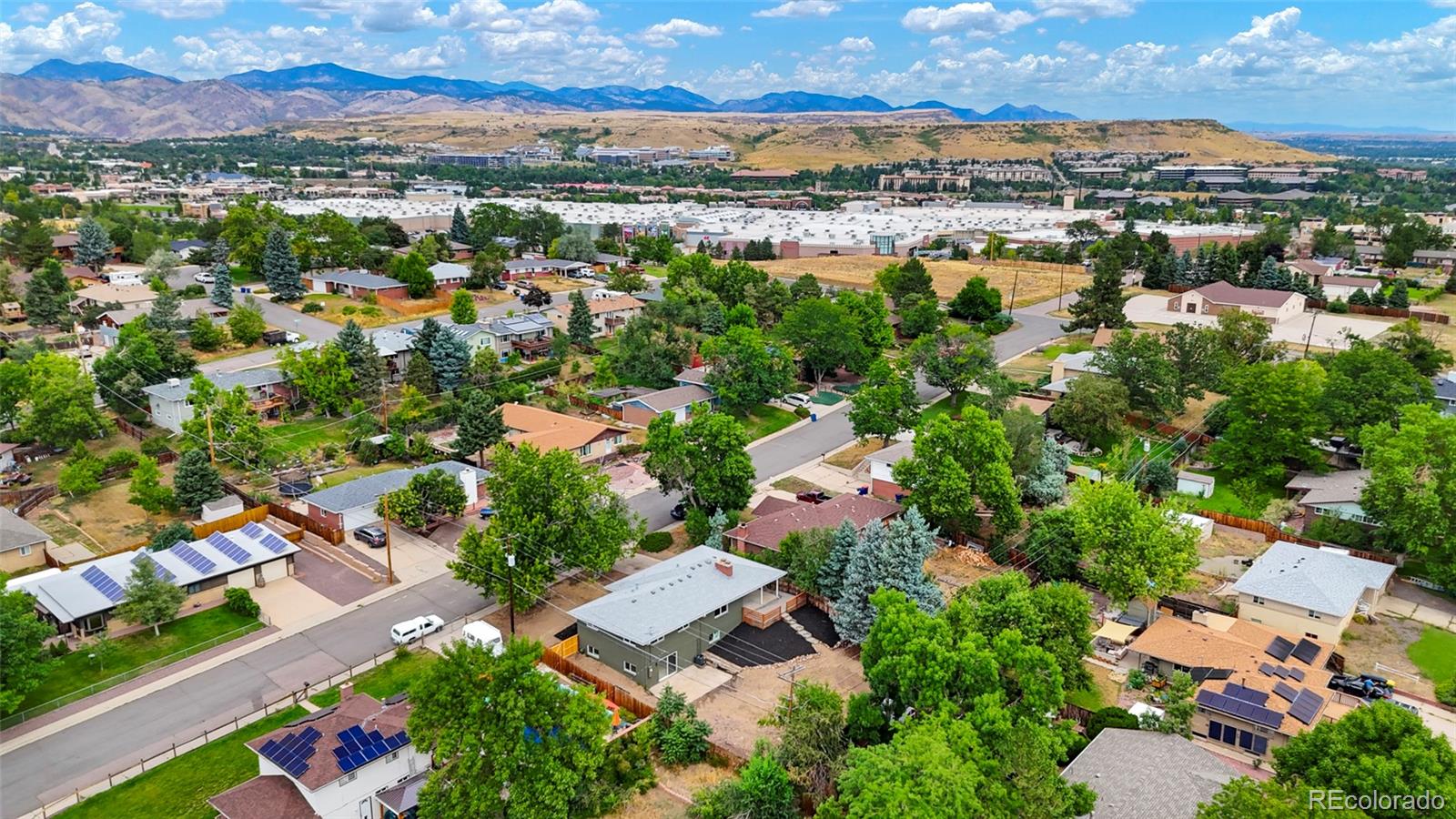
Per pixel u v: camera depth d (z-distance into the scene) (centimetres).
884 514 6975
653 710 4888
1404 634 5816
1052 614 5047
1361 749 3572
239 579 6328
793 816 3981
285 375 9888
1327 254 19338
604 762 4341
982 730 3938
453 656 3975
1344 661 5453
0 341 11269
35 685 4862
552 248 18350
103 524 7269
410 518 7094
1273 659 5172
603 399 10156
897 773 3509
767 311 13450
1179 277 16812
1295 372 7988
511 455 6284
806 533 6297
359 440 8706
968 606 4894
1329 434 8569
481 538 5969
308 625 5919
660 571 6031
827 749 4250
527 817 3803
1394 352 9544
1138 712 4800
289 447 8831
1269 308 13275
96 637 5669
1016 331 14212
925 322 13038
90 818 4181
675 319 12369
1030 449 7631
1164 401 9188
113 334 11475
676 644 5391
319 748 4150
